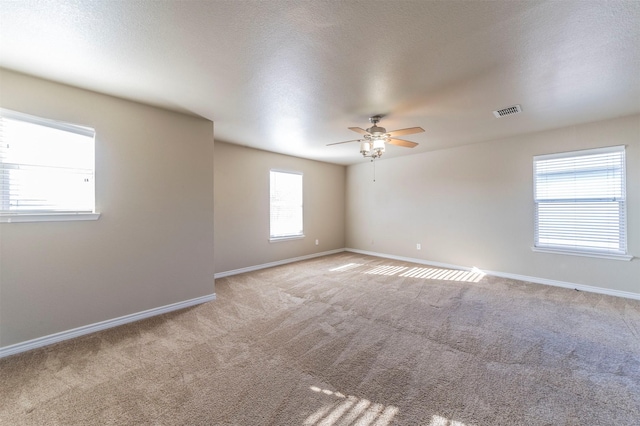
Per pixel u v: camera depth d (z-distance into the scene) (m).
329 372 1.93
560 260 3.88
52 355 2.15
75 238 2.45
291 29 1.67
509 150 4.30
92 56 1.95
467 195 4.82
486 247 4.61
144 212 2.86
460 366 1.99
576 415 1.52
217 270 4.49
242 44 1.82
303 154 5.55
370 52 1.92
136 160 2.80
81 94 2.47
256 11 1.50
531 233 4.12
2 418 1.52
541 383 1.80
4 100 2.13
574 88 2.51
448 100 2.77
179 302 3.12
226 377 1.88
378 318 2.84
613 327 2.59
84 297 2.50
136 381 1.83
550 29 1.67
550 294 3.55
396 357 2.12
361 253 6.62
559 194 3.86
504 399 1.65
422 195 5.47
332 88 2.49
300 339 2.40
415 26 1.64
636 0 1.42
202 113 3.13
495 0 1.43
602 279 3.56
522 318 2.82
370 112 3.10
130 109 2.75
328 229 6.58
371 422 1.49
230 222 4.67
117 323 2.68
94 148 2.54
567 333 2.48
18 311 2.19
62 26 1.62
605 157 3.49
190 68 2.13
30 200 2.26
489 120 3.42
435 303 3.27
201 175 3.31
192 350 2.22
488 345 2.29
